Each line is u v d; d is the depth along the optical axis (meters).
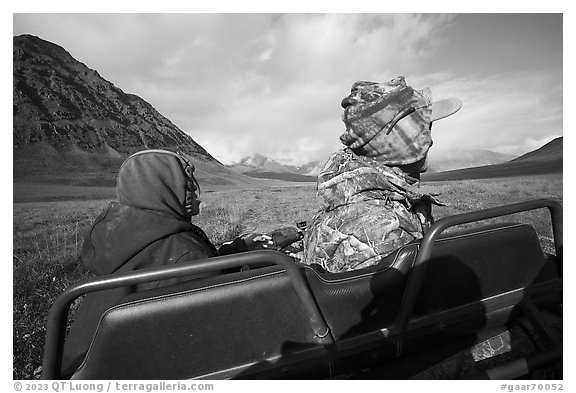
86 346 1.89
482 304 1.87
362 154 2.41
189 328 1.49
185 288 1.51
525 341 1.88
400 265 1.73
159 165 2.08
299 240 3.22
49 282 4.72
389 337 1.69
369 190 2.24
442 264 1.79
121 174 2.01
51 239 6.60
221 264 1.42
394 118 2.24
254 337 1.55
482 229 1.92
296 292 1.56
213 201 12.55
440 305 1.81
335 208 2.30
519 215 7.64
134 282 1.37
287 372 1.56
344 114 2.44
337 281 1.66
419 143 2.29
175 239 2.00
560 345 1.79
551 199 1.95
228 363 1.53
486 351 1.84
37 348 3.30
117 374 1.46
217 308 1.51
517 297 1.92
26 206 10.20
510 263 1.94
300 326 1.60
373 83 2.46
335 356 1.61
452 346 1.82
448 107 2.41
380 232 2.09
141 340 1.46
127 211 1.94
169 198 2.06
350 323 1.66
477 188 11.41
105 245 1.92
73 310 3.78
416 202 2.41
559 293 1.98
